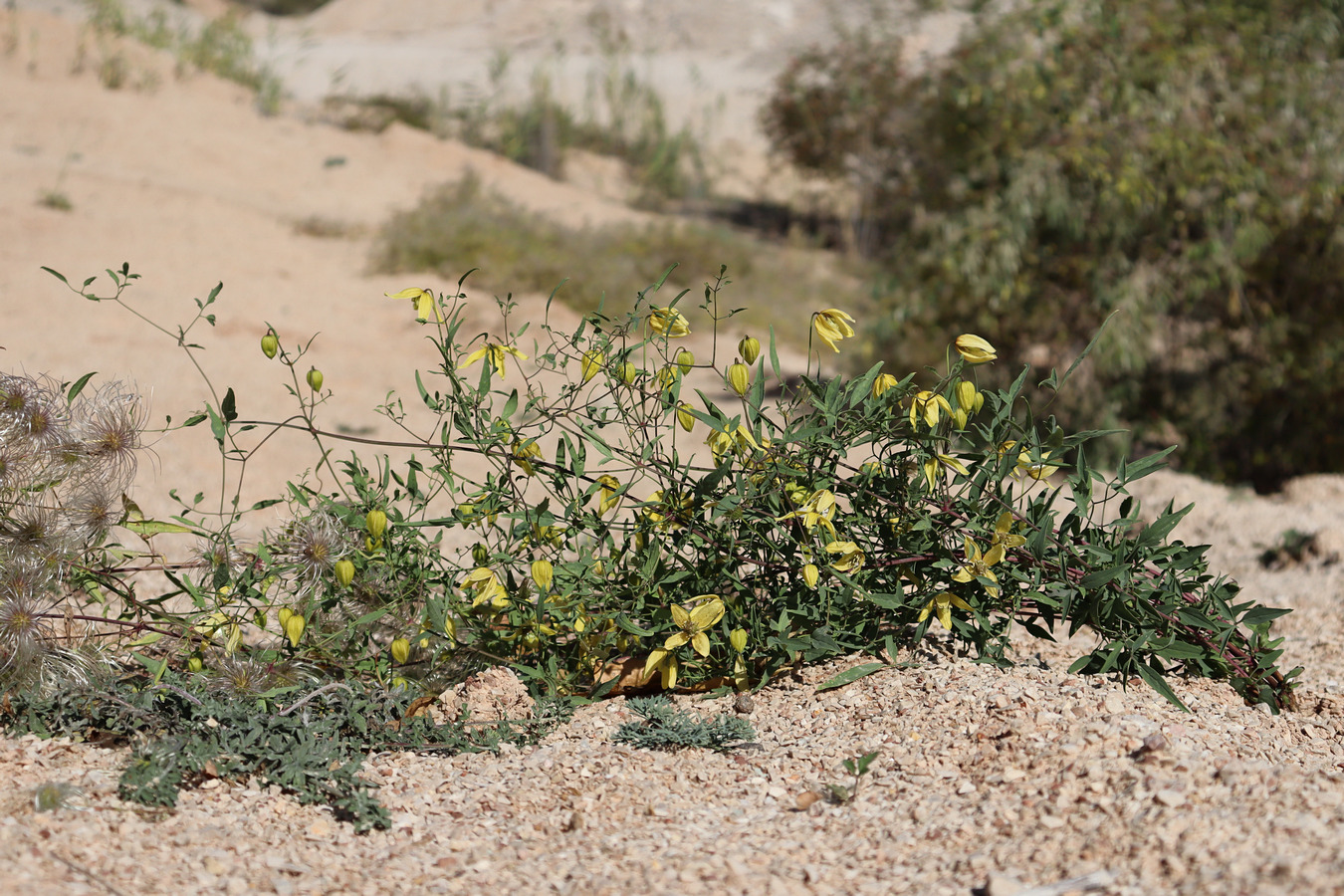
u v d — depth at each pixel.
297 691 2.97
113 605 3.89
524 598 3.26
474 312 10.88
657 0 34.94
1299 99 7.82
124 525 3.09
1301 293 8.20
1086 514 3.19
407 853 2.40
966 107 8.46
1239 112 7.83
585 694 3.33
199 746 2.67
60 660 2.89
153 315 9.30
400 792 2.69
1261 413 8.55
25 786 2.50
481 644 3.27
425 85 26.94
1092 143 7.76
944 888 2.17
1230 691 3.27
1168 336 8.60
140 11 26.75
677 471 3.27
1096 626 3.19
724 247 14.84
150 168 14.12
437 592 3.31
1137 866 2.13
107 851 2.27
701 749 2.94
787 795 2.68
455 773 2.81
